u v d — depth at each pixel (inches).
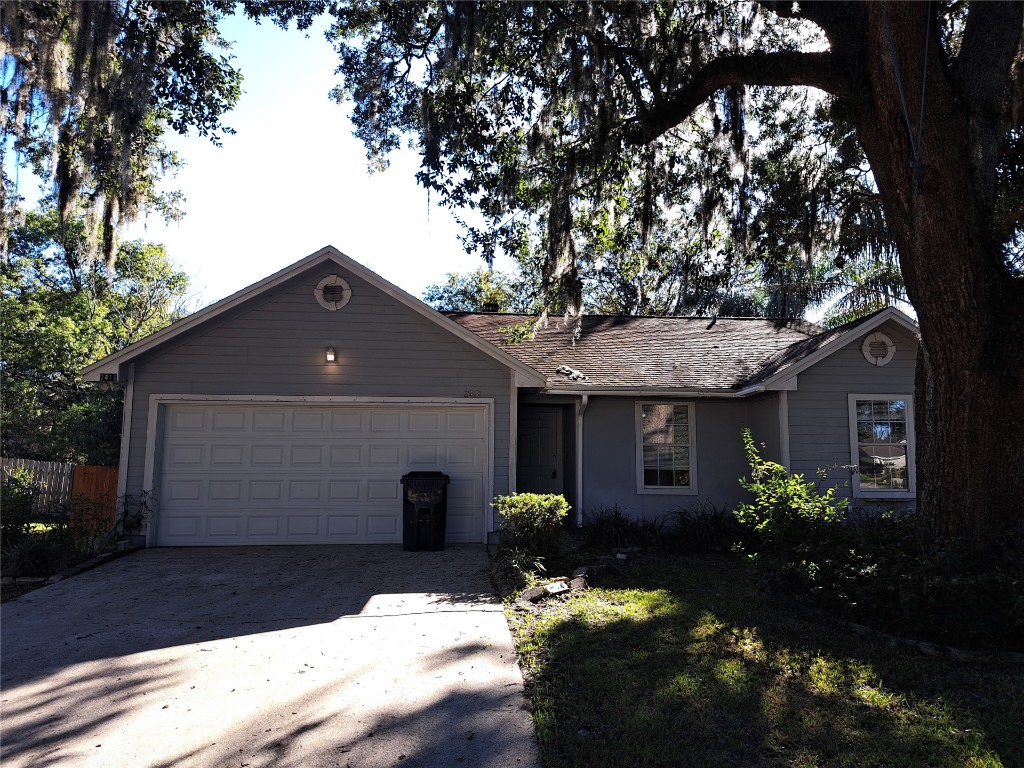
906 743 143.8
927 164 235.9
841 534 260.1
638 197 427.2
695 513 443.5
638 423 474.9
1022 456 243.8
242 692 176.6
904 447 439.8
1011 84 278.4
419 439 416.8
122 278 976.3
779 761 136.6
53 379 878.4
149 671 191.9
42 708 167.0
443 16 315.0
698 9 340.8
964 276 239.3
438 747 145.5
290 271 404.5
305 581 304.8
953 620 201.5
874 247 489.1
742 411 484.1
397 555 368.5
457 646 212.7
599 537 400.2
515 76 384.5
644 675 183.2
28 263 914.1
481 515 416.2
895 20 233.3
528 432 507.5
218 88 404.8
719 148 378.0
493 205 407.2
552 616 243.6
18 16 303.1
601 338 553.9
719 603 260.5
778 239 438.6
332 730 153.9
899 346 443.5
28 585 299.0
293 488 405.4
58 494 586.6
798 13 283.1
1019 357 238.4
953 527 245.0
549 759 138.9
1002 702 166.4
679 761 137.2
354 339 411.2
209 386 398.9
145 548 385.4
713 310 609.9
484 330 553.6
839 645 207.8
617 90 365.4
